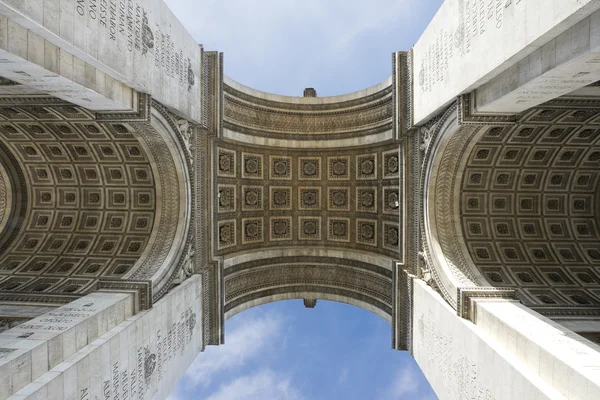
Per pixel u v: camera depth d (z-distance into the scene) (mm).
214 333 23453
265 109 28016
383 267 25438
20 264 21500
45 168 22094
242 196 27312
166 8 17453
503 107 14539
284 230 29500
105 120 15992
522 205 22109
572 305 18219
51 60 10820
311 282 29688
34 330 12320
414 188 22000
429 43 19078
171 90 18062
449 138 18000
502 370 13047
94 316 13789
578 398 10375
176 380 19125
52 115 17750
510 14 11836
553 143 19422
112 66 13016
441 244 19828
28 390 10531
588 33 9344
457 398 16219
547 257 21266
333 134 28406
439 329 18156
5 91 15086
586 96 15336
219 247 25359
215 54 23156
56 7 10250
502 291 16469
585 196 22125
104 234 22500
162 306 17781
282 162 29031
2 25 9164
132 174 21688
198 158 22109
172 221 20953
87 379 12602
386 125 24953
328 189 28906
